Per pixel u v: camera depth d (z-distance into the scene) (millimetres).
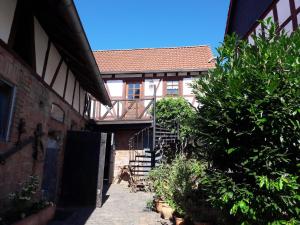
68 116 7723
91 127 12336
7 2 4164
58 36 5688
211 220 4824
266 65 3211
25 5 4875
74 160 7488
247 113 3248
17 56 4336
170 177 6254
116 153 13391
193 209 5023
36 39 5234
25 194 4504
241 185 3250
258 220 3219
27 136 4887
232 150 3287
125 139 13516
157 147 10711
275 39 3594
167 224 5652
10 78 4164
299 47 3299
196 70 14492
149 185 10133
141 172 11977
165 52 17453
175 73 14828
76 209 6961
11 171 4359
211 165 3854
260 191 3180
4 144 4102
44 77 5727
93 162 7531
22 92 4602
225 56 3699
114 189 11016
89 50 5492
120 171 13039
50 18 5043
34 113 5176
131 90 15102
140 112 13828
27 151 4957
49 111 6035
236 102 3254
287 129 3117
